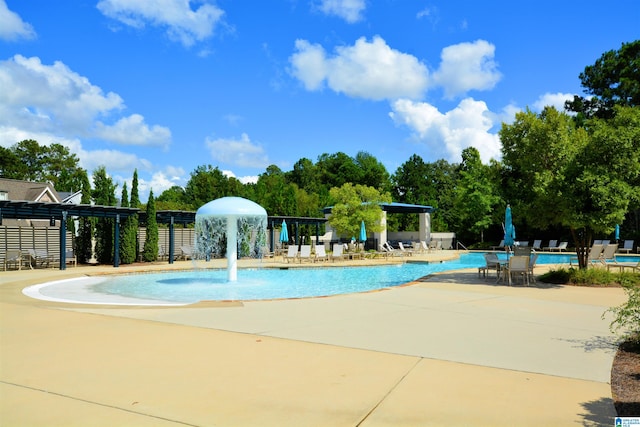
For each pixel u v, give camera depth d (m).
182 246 26.69
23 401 4.15
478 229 39.56
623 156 12.45
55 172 63.88
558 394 4.42
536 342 6.52
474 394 4.39
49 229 23.75
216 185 49.78
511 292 11.91
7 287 13.55
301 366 5.27
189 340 6.51
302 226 40.88
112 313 8.73
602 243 29.38
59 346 6.12
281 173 83.19
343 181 70.31
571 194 12.65
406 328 7.42
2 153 53.78
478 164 40.53
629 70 34.28
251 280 17.75
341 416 3.86
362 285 16.42
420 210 38.44
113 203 30.33
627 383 4.77
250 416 3.85
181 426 3.64
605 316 8.59
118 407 4.02
